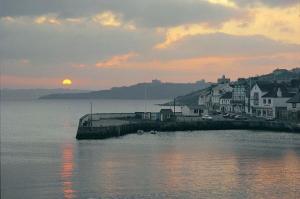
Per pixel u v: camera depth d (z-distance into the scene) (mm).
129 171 71875
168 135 128250
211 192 59188
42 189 60688
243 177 67188
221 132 137375
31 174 69375
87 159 83438
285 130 138125
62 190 60250
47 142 114438
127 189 60625
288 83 180875
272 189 60656
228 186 62031
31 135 139500
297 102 155875
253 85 174875
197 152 91625
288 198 56969
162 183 63656
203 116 160625
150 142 109938
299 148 97875
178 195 57875
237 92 190250
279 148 97875
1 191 59594
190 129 143750
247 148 97812
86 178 66750
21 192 59250
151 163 78750
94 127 117312
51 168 74375
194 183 63625
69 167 75375
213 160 81688
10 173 70125
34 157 86875
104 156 86812
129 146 101812
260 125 144000
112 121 142000
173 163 78688
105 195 58000
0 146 105438
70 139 121750
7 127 177625
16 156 88250
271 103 165000
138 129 138375
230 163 78562
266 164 77625
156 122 142000
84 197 57188
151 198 56688
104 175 68938
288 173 70062
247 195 57906
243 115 170750
